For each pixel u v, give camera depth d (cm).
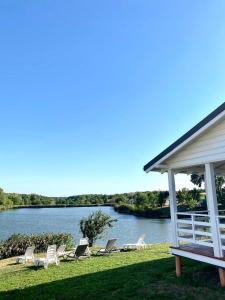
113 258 1496
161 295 834
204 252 923
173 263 1197
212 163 919
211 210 897
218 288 847
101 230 2255
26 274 1249
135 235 3253
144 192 8269
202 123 883
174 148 980
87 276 1114
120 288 935
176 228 1035
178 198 5497
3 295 945
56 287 991
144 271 1112
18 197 14900
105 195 15538
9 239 2150
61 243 2198
